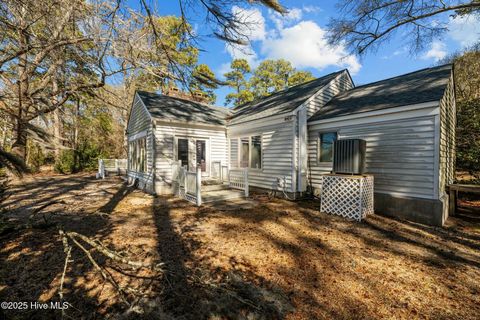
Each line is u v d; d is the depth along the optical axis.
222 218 5.79
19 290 2.68
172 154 9.59
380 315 2.36
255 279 3.00
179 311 2.39
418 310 2.43
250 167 9.88
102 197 8.54
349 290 2.78
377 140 6.50
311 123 8.18
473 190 6.02
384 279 3.02
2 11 3.51
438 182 5.38
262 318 2.31
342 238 4.48
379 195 6.45
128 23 4.54
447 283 2.94
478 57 13.39
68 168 17.25
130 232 4.70
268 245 4.10
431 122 5.46
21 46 3.64
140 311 2.03
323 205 6.44
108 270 3.15
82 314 2.33
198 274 3.06
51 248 3.80
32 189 10.23
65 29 4.69
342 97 9.18
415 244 4.22
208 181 9.97
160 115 9.41
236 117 11.41
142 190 10.22
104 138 21.31
